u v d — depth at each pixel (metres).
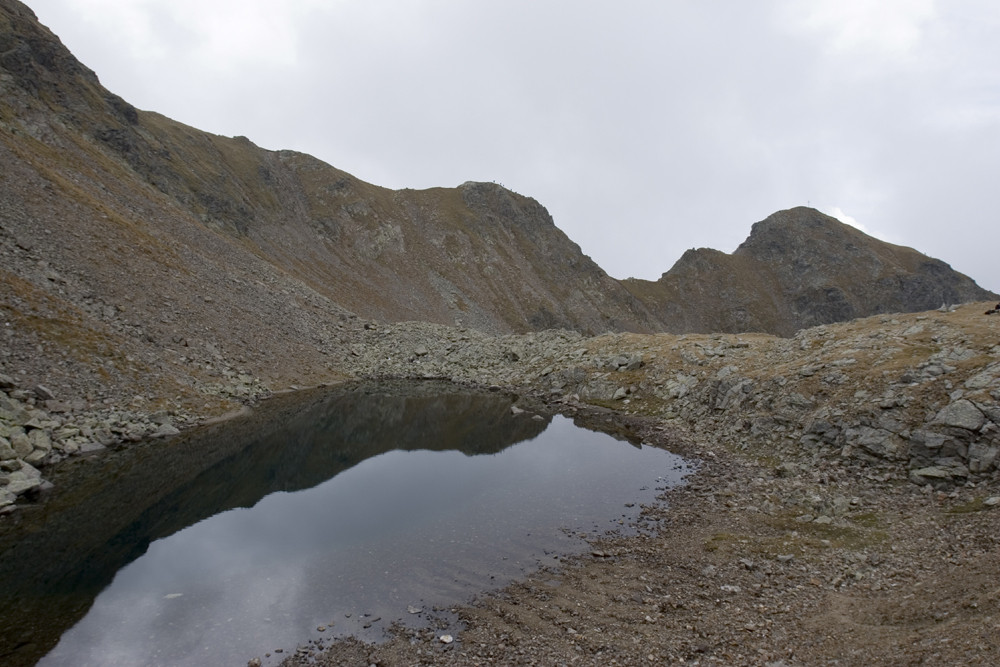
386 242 195.25
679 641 14.86
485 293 197.25
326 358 75.00
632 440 43.94
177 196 111.25
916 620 13.47
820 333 50.00
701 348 59.03
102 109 109.50
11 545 21.19
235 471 32.78
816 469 30.84
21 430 29.78
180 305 59.03
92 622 16.27
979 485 24.08
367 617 16.84
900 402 30.50
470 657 14.63
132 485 28.69
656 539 23.23
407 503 28.02
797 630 14.53
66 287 46.75
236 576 19.52
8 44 94.56
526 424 50.59
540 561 21.06
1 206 51.25
